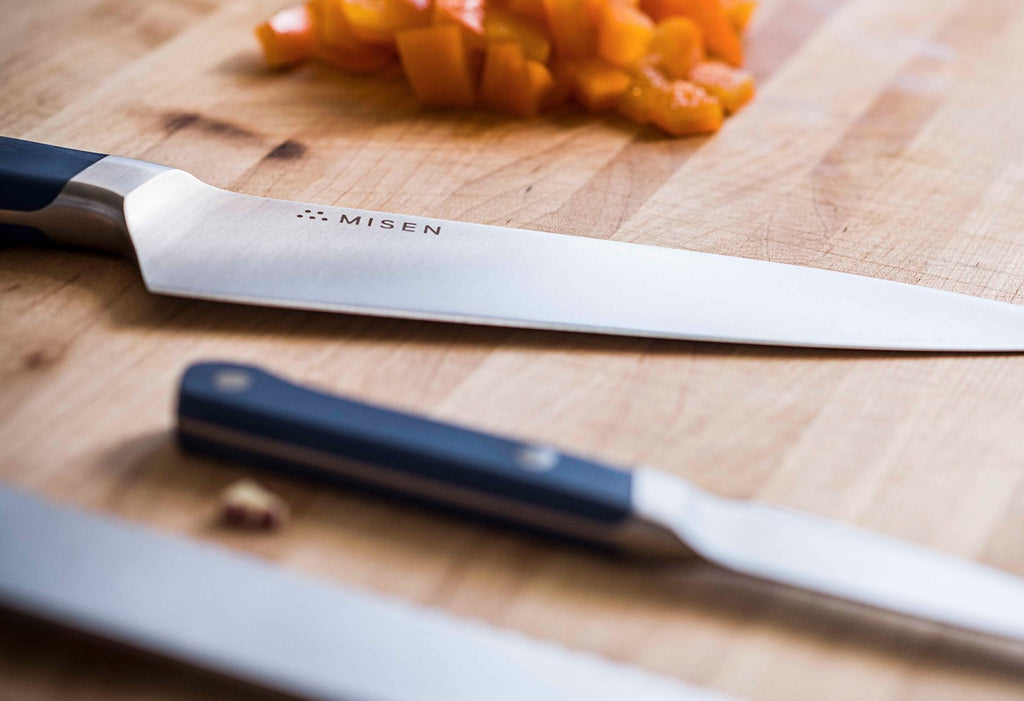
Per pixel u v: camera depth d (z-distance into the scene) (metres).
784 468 0.44
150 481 0.42
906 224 0.52
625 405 0.45
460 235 0.48
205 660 0.38
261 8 0.59
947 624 0.40
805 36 0.60
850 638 0.40
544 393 0.45
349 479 0.42
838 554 0.40
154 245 0.46
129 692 0.39
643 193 0.52
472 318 0.46
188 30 0.58
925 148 0.55
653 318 0.46
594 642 0.40
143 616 0.38
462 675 0.38
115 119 0.53
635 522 0.40
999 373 0.46
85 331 0.45
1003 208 0.53
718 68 0.56
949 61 0.59
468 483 0.41
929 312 0.47
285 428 0.41
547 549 0.41
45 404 0.44
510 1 0.55
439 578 0.41
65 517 0.40
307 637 0.38
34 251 0.48
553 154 0.54
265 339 0.46
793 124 0.56
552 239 0.48
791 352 0.46
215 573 0.39
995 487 0.44
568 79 0.55
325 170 0.52
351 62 0.57
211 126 0.54
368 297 0.46
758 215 0.52
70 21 0.57
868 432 0.45
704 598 0.41
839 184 0.53
